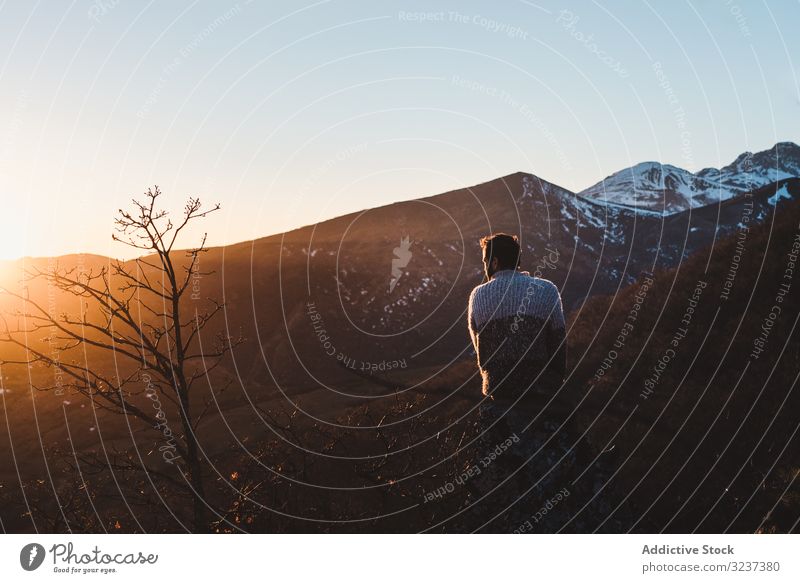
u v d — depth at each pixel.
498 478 3.95
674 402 13.99
